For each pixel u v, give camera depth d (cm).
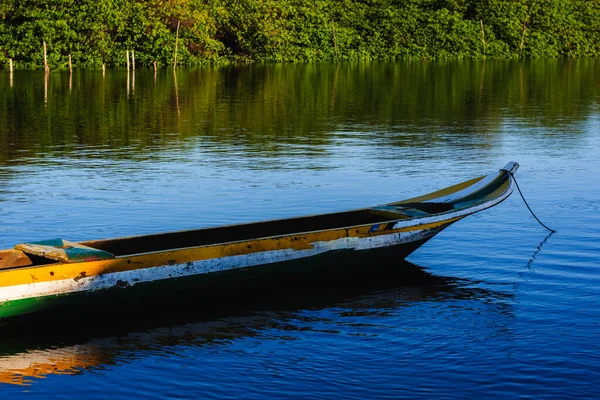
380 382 885
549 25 9675
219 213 1572
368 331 1024
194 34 6994
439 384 880
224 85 4838
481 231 1470
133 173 1973
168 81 5100
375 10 8662
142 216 1541
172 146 2430
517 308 1098
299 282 1186
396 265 1277
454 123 3088
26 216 1529
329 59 8062
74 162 2127
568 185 1873
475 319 1061
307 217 1279
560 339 993
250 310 1098
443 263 1297
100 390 871
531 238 1424
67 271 1007
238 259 1109
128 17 6569
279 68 6775
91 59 6312
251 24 7644
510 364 927
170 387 877
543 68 7212
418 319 1065
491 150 2403
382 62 8019
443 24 8825
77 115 3178
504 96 4294
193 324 1052
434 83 5188
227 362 936
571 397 852
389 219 1304
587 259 1306
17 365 932
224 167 2070
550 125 3039
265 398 852
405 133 2789
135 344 990
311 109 3538
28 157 2198
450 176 1978
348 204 1661
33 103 3609
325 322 1055
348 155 2291
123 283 1041
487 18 9362
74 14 6253
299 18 8062
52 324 1042
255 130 2825
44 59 5750
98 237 1395
